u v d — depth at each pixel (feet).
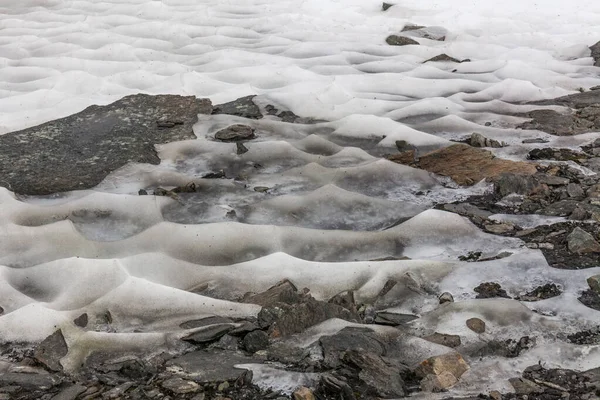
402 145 21.44
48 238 15.93
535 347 11.87
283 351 11.95
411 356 11.75
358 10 37.35
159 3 38.63
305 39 32.81
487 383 11.03
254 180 19.33
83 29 34.12
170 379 11.27
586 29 32.94
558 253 15.20
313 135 21.74
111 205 17.40
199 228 15.99
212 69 28.32
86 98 25.16
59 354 12.12
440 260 15.11
